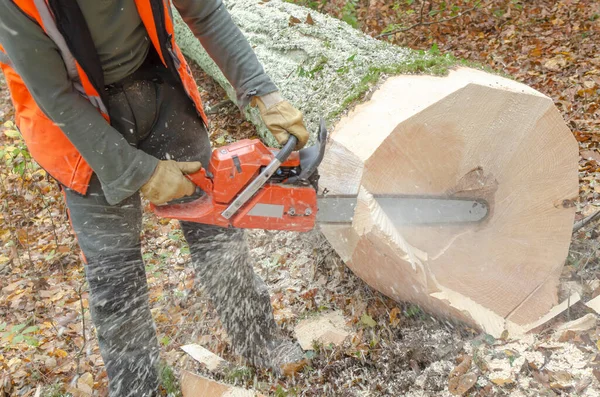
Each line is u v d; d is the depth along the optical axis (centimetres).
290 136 182
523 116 210
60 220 375
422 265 209
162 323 269
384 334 231
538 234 228
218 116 466
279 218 186
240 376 227
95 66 168
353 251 207
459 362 211
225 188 180
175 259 319
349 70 269
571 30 515
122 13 165
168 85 197
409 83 224
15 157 407
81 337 269
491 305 236
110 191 176
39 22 152
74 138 166
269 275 282
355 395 209
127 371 206
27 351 265
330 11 610
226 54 193
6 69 170
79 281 313
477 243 227
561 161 218
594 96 394
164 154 205
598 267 251
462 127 208
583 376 195
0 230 373
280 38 339
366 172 198
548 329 226
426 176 212
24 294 307
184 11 190
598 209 272
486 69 252
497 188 222
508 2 586
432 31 567
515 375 200
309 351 231
